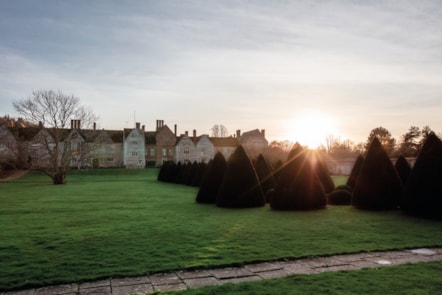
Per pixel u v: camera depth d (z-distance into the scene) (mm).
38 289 5379
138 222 11422
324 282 5348
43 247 7914
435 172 11734
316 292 4910
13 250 7656
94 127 66875
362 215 12602
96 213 13820
